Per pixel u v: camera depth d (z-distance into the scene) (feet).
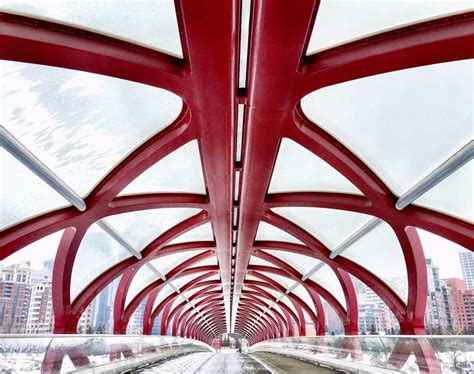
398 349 40.70
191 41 25.11
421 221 49.73
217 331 385.50
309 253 83.05
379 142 41.27
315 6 25.32
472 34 24.99
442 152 39.81
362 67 28.12
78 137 38.99
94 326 94.99
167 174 52.11
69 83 32.24
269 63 27.45
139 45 28.58
